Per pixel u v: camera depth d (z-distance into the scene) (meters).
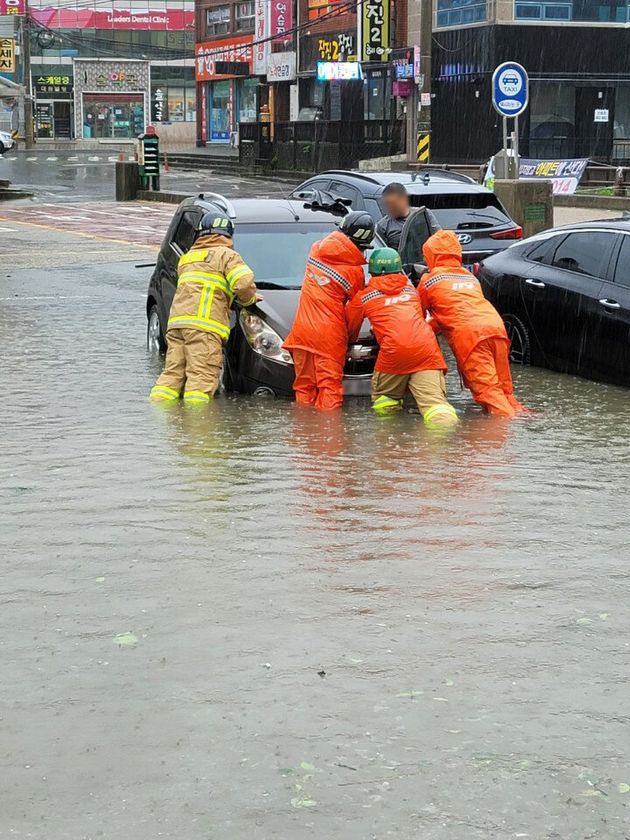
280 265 14.75
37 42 109.50
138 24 111.88
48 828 4.68
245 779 5.04
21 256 28.89
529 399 14.04
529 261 16.34
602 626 6.73
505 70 26.78
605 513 8.90
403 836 4.64
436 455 10.84
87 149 97.12
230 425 12.12
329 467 10.25
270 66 76.50
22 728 5.50
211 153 79.38
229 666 6.16
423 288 13.56
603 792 4.96
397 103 61.88
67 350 16.84
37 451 10.84
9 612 6.89
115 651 6.35
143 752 5.28
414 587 7.30
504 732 5.47
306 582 7.37
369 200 20.80
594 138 55.84
